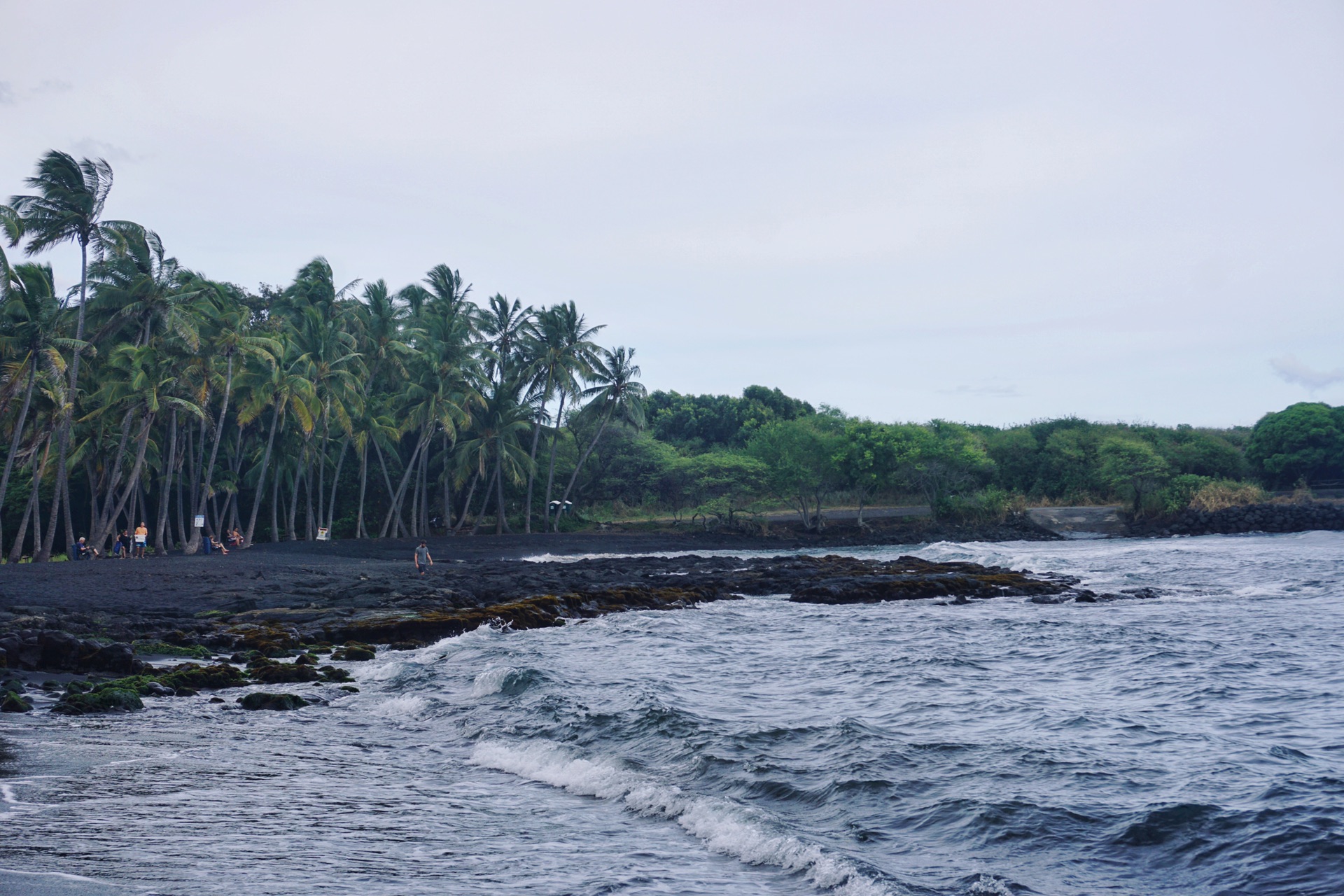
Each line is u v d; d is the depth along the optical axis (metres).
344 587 28.66
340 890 5.72
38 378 38.28
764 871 6.36
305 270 59.28
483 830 7.38
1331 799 7.23
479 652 18.47
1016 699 12.41
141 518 53.72
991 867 6.23
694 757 9.48
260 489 50.84
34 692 14.19
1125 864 6.23
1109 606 25.61
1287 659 15.11
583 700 12.89
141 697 14.03
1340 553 41.69
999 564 41.97
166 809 7.70
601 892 5.84
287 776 9.21
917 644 18.56
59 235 38.28
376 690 15.20
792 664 16.30
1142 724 10.62
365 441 56.72
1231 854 6.24
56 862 6.10
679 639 20.25
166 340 44.03
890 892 5.64
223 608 24.52
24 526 40.09
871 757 9.12
